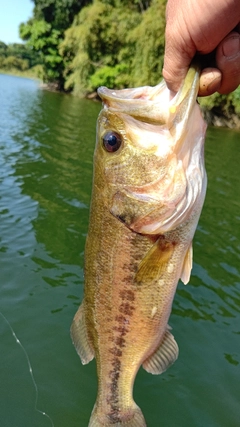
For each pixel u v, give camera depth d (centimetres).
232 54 20
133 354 30
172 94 24
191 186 25
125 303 28
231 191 135
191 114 24
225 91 21
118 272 28
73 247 80
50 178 126
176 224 26
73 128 226
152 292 27
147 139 25
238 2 18
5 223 88
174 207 25
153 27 321
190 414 48
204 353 56
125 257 27
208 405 49
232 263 82
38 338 57
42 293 65
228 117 301
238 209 117
